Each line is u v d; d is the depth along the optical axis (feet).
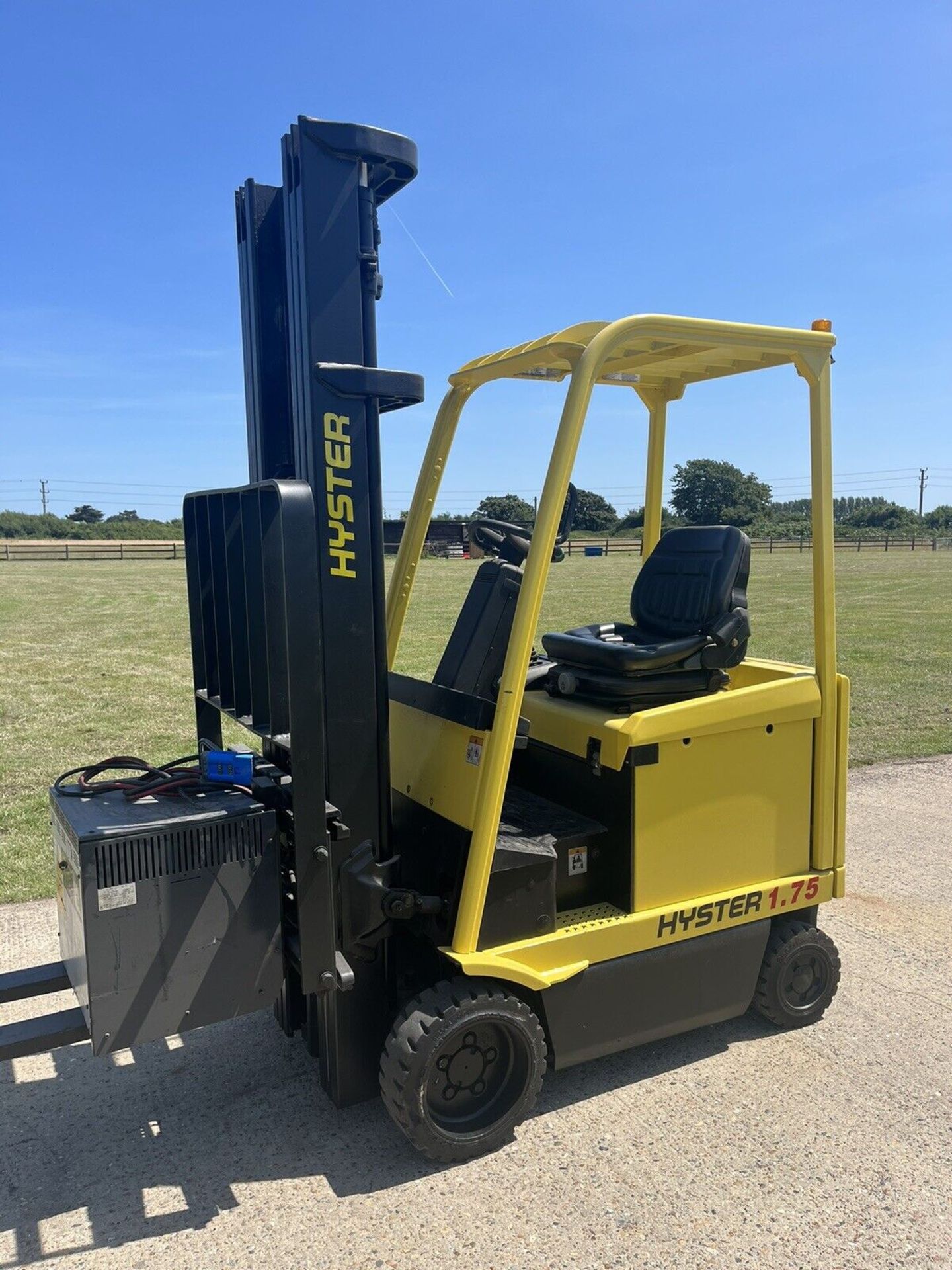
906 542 196.54
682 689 11.21
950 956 14.32
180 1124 10.33
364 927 9.60
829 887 11.89
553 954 9.91
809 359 10.93
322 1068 10.59
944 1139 9.95
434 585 88.94
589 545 166.61
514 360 10.83
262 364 10.46
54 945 14.51
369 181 9.27
